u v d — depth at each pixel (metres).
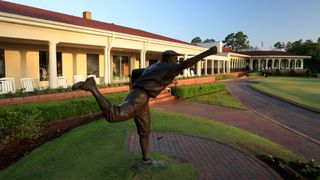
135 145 6.72
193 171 5.18
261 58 60.19
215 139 7.66
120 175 4.80
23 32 11.54
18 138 7.00
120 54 23.06
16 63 14.82
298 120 12.75
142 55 19.92
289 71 54.47
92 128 8.07
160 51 22.36
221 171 5.41
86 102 10.31
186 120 10.20
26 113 7.87
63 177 4.89
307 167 6.10
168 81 4.50
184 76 25.80
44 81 16.42
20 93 10.62
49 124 8.78
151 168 4.90
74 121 9.38
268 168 5.69
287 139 9.36
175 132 8.27
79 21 18.77
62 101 9.86
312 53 69.00
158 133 8.09
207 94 21.38
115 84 16.23
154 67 4.45
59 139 7.11
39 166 5.37
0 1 16.31
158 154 5.80
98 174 4.92
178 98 18.05
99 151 6.12
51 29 12.75
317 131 10.71
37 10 17.31
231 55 49.09
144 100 4.41
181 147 6.83
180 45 24.83
